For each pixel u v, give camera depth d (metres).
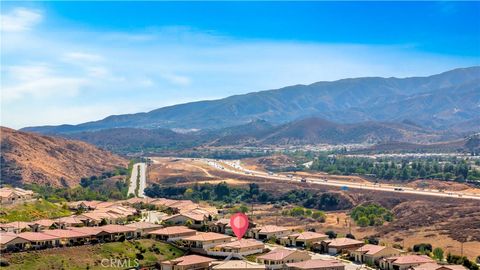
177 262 186.25
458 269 185.38
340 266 183.00
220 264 185.25
